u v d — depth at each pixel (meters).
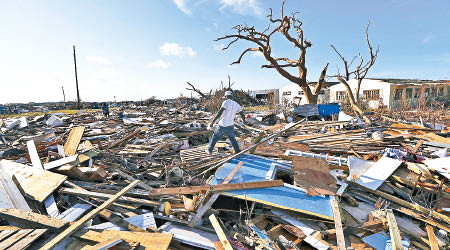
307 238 2.89
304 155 5.62
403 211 3.50
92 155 5.44
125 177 4.65
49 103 45.28
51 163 4.58
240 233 3.01
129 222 2.94
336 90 29.64
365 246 2.84
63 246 2.43
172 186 4.49
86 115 18.12
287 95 34.94
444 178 4.23
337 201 3.42
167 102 34.38
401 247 2.67
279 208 3.38
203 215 3.34
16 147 7.46
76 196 3.65
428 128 9.04
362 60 17.84
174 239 2.78
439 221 3.30
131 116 18.06
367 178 4.31
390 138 7.32
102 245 2.27
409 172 4.52
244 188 3.61
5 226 2.66
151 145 7.53
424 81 30.55
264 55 19.50
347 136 8.17
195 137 9.55
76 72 28.69
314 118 15.84
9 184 3.61
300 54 20.52
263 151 6.08
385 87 23.91
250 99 35.41
